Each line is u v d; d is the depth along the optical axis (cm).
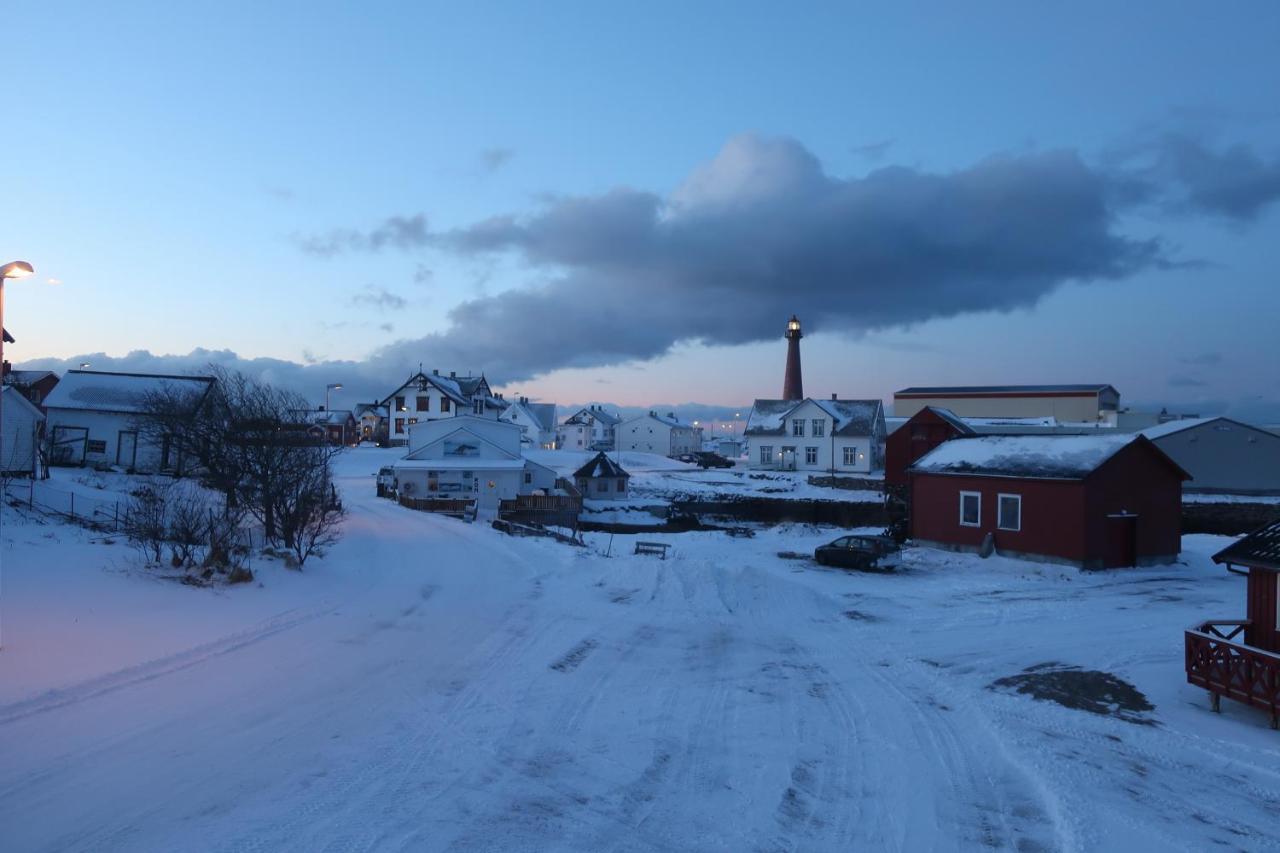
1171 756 1123
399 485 5331
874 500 5825
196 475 3909
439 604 2058
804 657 1688
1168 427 5344
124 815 809
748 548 3662
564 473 7712
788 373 10212
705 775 1007
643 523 5331
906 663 1645
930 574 2961
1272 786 1023
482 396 10344
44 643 1373
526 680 1399
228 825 796
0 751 950
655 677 1476
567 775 985
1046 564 3097
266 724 1102
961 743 1158
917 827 876
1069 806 933
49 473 3669
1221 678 1324
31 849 734
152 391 4384
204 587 1933
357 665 1434
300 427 3281
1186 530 4584
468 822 834
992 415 8888
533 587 2391
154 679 1266
